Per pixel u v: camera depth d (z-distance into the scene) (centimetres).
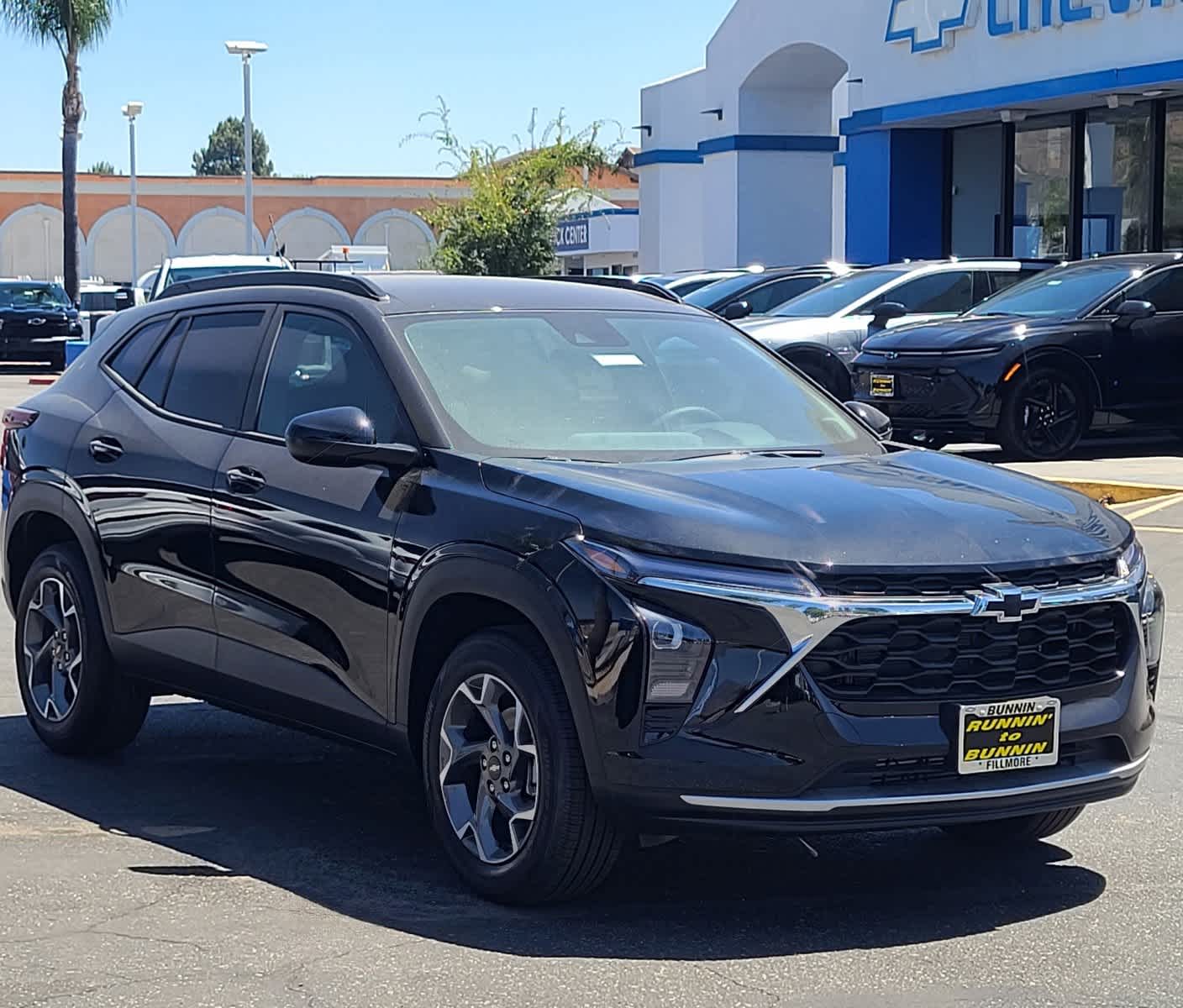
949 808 461
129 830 579
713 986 435
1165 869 539
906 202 2522
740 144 3002
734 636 447
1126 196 2212
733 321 1772
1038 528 491
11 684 812
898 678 456
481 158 3250
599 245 4550
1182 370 1471
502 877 488
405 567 512
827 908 499
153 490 618
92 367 693
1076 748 486
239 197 6438
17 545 700
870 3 2530
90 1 4091
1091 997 429
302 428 532
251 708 589
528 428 546
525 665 478
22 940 471
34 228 6319
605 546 463
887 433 633
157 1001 426
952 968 450
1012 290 1576
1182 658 846
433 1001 425
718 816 448
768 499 486
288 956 457
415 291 602
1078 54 2098
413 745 528
